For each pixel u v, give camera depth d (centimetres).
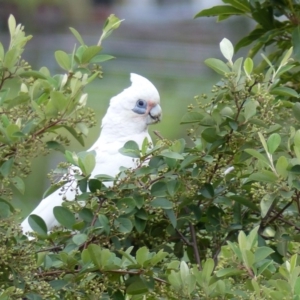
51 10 2612
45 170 1809
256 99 585
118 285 538
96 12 2786
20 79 607
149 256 528
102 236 565
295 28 741
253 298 464
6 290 490
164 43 2486
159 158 589
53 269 538
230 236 625
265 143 545
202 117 596
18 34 607
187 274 502
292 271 468
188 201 605
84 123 572
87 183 576
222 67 606
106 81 2167
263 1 770
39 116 566
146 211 590
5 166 539
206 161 587
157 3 2980
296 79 748
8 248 509
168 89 2181
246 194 621
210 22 2538
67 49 2475
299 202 567
